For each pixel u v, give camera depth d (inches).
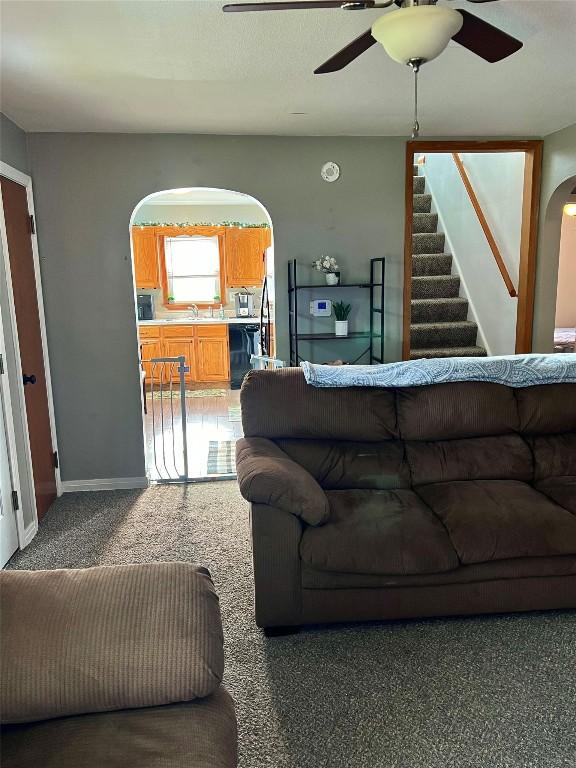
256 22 85.3
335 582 87.8
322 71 82.6
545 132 160.2
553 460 112.8
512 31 93.0
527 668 82.9
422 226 246.2
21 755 42.8
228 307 327.3
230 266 321.4
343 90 119.6
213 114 134.7
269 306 221.1
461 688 78.9
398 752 68.1
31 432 138.3
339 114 137.3
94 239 153.6
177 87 114.1
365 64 104.8
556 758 66.8
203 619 49.7
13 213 134.7
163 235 317.1
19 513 123.0
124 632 47.7
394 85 117.3
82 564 116.0
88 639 47.1
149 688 45.6
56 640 46.9
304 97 123.4
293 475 91.5
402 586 89.1
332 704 76.2
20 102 122.1
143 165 152.9
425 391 114.7
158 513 142.0
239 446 106.2
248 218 319.6
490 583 90.4
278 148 157.9
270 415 111.3
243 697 77.5
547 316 175.5
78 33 88.2
